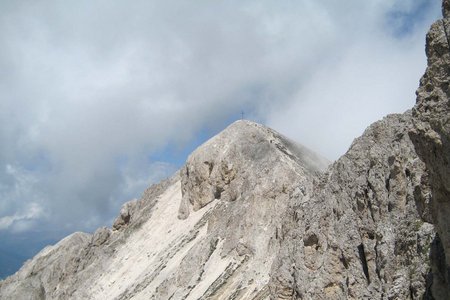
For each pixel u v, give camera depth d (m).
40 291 137.12
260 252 79.94
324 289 49.66
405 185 45.50
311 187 72.38
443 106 27.16
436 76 28.47
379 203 47.69
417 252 38.03
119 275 112.38
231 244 85.19
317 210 57.81
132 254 117.12
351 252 48.75
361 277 46.47
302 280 53.06
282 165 91.94
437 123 26.84
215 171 108.94
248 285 74.50
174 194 130.00
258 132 111.31
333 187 56.84
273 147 102.56
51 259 146.62
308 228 56.62
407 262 39.19
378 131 54.81
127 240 124.25
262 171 94.00
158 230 118.81
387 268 41.34
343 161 56.78
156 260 105.19
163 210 125.50
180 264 91.06
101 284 113.56
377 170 49.88
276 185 88.12
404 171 46.09
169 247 105.94
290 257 58.88
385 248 42.53
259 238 82.31
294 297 53.62
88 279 118.88
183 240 102.94
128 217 136.00
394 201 45.56
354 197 52.59
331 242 51.28
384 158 50.41
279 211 84.75
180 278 88.25
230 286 77.00
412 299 36.03
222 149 111.56
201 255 88.62
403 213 44.22
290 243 60.88
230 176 104.12
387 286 40.47
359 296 45.25
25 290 138.50
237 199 96.94
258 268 76.69
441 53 28.70
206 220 103.38
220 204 102.94
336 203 54.78
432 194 28.70
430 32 29.47
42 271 143.62
